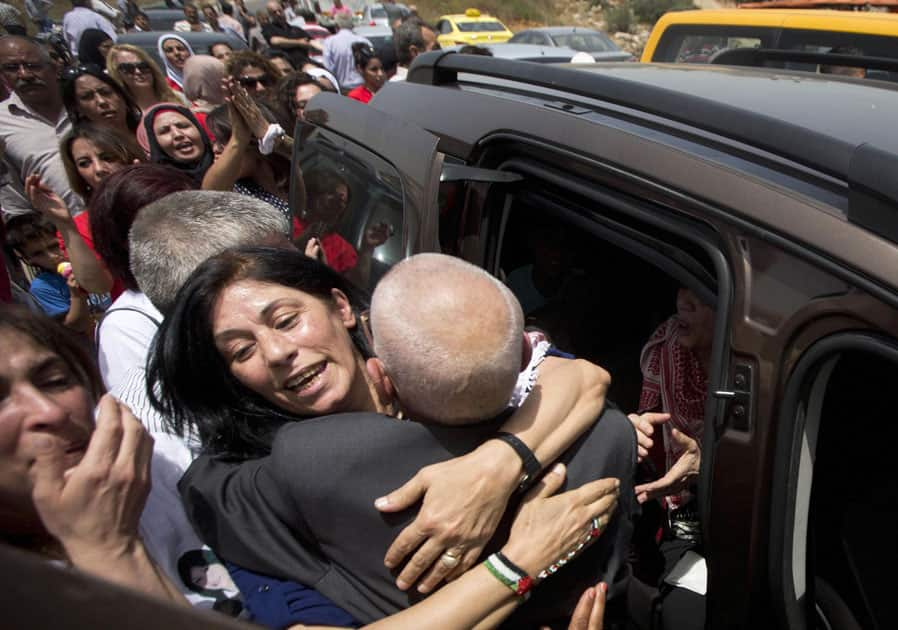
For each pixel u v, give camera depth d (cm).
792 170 129
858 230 111
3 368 95
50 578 58
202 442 131
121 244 200
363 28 1527
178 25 1195
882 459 143
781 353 118
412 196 181
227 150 317
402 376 103
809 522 134
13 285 320
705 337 171
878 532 140
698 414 182
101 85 406
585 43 1352
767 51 285
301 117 272
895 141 140
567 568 116
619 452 122
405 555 106
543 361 129
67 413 99
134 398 151
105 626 58
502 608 105
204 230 169
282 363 121
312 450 109
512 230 208
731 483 126
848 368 136
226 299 122
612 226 156
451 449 110
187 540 126
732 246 125
